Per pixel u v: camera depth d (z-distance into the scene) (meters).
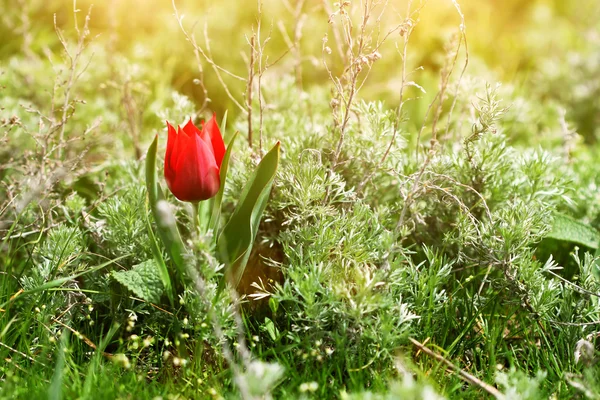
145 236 0.94
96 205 0.98
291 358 0.87
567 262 0.98
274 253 0.97
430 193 0.95
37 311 0.89
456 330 0.91
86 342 0.89
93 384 0.84
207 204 0.90
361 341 0.87
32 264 0.95
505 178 0.99
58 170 0.99
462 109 1.09
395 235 0.89
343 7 0.91
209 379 0.87
